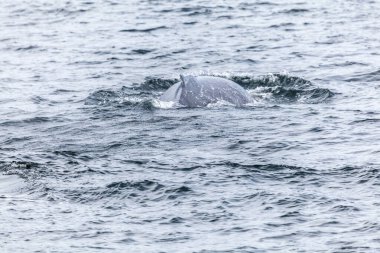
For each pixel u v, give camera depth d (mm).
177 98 88875
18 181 64438
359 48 118375
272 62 111750
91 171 66750
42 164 68688
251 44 123375
